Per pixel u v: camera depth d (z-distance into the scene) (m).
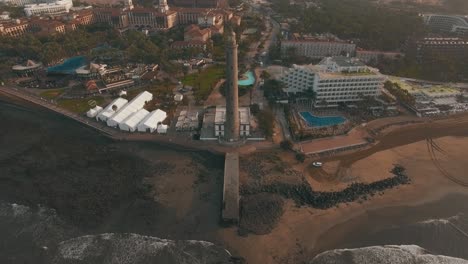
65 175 146.00
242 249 109.88
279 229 117.56
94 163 154.62
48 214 124.69
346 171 147.50
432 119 191.88
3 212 125.06
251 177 143.38
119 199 132.62
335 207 127.94
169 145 167.12
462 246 111.62
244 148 162.38
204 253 108.44
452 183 141.25
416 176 145.12
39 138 174.38
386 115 196.62
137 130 180.75
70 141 172.12
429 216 124.19
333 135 174.50
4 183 140.12
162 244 112.19
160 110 194.12
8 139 172.88
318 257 107.19
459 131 179.88
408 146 166.62
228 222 119.62
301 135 169.62
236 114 158.25
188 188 138.62
